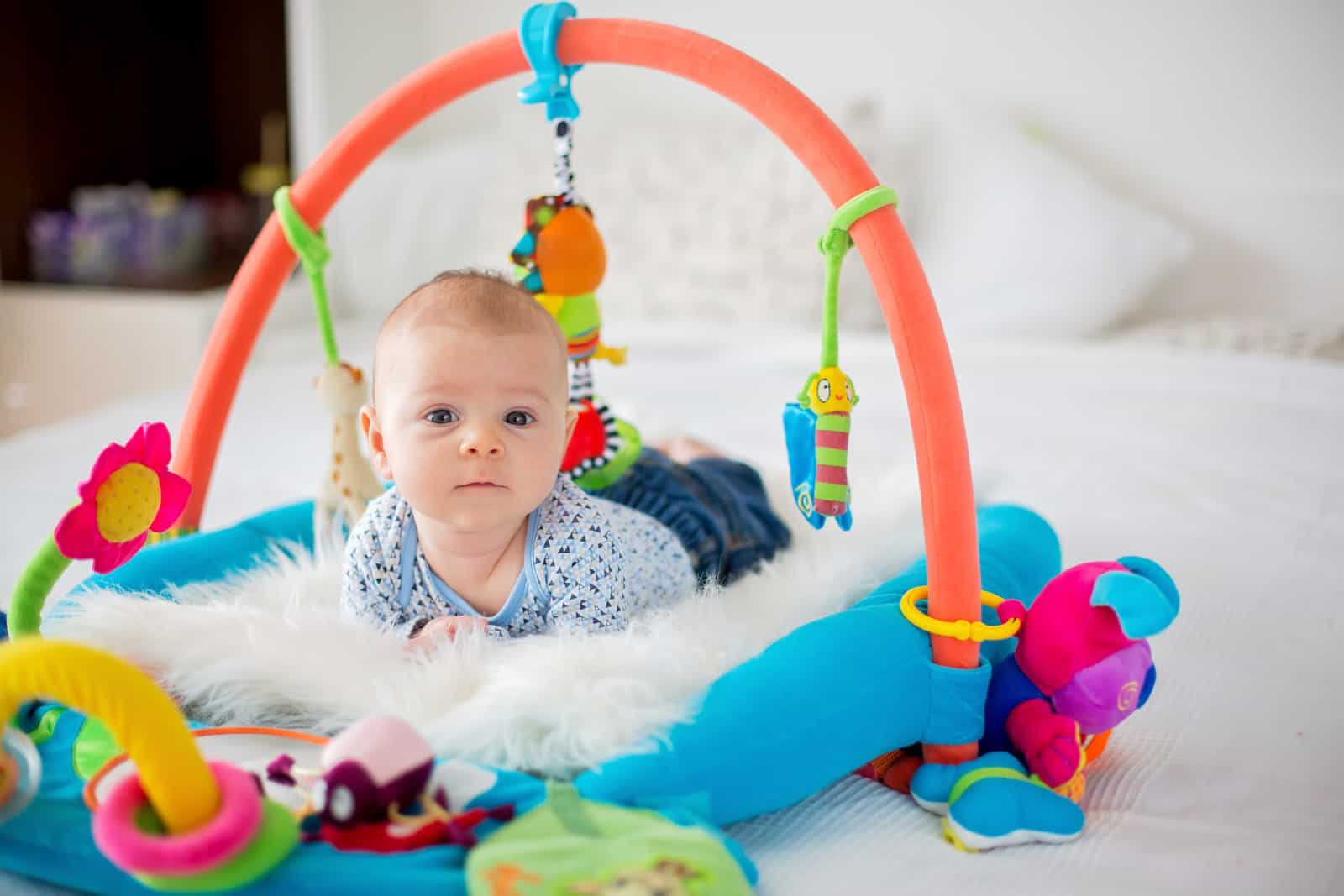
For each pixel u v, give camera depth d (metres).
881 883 0.79
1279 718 1.03
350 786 0.72
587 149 2.77
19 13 2.84
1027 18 2.67
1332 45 2.49
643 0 2.92
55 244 2.92
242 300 1.25
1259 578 1.35
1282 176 2.58
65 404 2.84
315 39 2.89
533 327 0.98
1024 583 1.11
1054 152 2.61
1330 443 1.81
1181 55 2.59
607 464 1.23
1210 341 2.37
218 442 1.27
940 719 0.90
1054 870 0.81
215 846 0.67
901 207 2.64
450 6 3.04
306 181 1.23
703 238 2.64
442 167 2.96
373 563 1.04
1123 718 0.89
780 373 2.28
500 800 0.79
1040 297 2.51
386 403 0.97
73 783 0.80
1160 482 1.67
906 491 1.28
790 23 2.82
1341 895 0.78
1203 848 0.84
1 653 0.67
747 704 0.84
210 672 0.91
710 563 1.20
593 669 0.86
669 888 0.68
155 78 3.21
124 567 1.11
